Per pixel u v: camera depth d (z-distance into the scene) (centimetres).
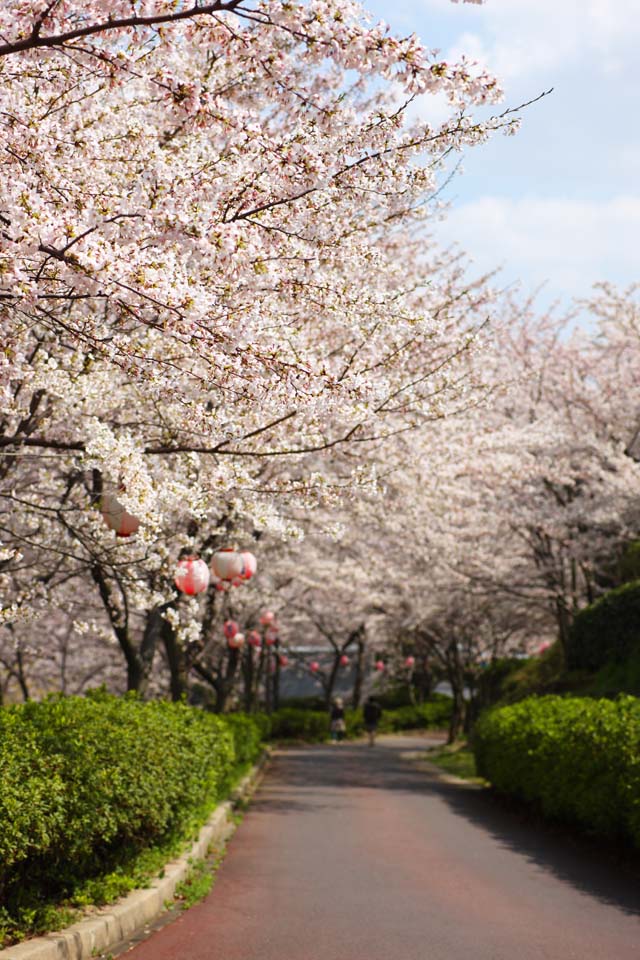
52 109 650
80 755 694
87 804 670
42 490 1064
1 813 562
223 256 523
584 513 2031
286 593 3072
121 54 521
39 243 477
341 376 670
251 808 1535
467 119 614
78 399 796
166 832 943
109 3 484
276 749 3469
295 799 1689
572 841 1173
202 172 566
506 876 930
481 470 1730
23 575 1199
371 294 789
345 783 2047
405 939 677
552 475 2011
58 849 657
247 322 591
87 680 3166
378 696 5578
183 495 798
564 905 792
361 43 488
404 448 1323
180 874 854
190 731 1052
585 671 2291
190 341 562
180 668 1550
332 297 678
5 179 477
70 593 1420
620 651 2173
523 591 2508
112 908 688
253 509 854
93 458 710
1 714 719
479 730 1853
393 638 4169
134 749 788
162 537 1065
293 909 778
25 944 561
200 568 967
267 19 492
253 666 3375
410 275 1505
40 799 598
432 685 5525
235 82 595
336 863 1008
